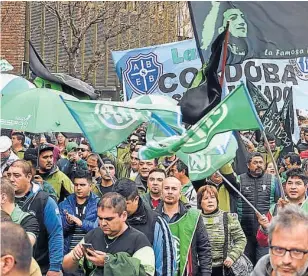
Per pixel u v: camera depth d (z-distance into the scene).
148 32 31.77
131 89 15.41
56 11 22.33
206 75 9.10
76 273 7.21
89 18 24.06
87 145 14.41
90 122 8.00
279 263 4.32
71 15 22.38
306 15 12.59
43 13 29.84
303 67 14.64
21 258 3.92
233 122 6.97
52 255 7.47
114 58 15.45
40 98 10.67
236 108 6.94
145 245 6.02
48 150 10.05
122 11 28.78
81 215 8.43
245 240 8.44
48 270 7.51
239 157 10.64
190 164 7.96
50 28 30.06
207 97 9.03
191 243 7.49
